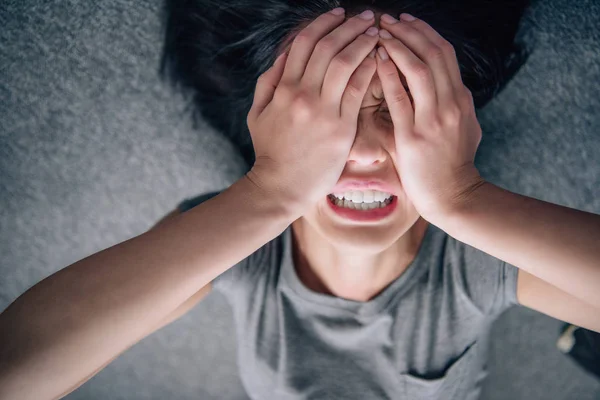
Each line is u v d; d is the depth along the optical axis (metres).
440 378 0.76
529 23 0.89
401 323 0.75
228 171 0.92
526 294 0.72
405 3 0.69
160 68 0.89
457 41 0.76
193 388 1.04
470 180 0.58
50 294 0.50
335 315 0.74
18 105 0.90
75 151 0.92
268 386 0.79
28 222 0.93
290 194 0.58
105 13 0.89
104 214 0.94
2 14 0.90
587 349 1.00
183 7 0.84
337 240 0.64
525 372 1.04
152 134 0.91
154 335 1.01
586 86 0.93
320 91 0.56
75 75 0.90
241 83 0.83
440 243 0.75
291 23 0.71
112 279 0.50
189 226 0.54
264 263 0.76
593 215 0.52
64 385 0.49
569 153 0.94
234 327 1.01
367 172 0.61
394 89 0.56
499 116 0.92
